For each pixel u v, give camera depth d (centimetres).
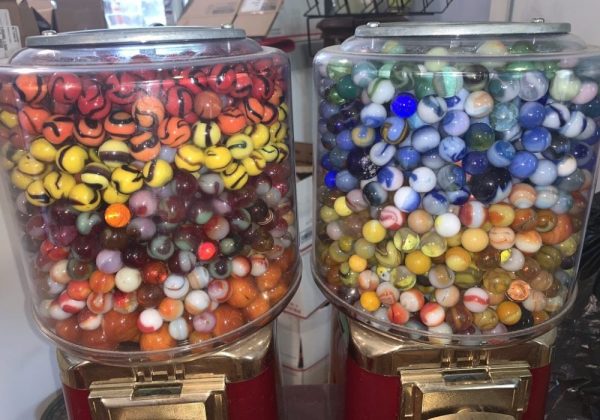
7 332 95
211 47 70
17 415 99
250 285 73
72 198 62
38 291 73
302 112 138
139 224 64
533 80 64
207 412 72
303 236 122
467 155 67
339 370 91
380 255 72
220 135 66
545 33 71
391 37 73
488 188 66
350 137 72
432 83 65
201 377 73
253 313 74
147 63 64
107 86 62
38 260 70
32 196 64
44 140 62
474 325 71
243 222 70
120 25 103
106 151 61
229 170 67
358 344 76
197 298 68
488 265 69
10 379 97
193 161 63
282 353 134
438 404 74
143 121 62
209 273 69
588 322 101
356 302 77
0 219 91
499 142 66
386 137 68
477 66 65
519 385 73
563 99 67
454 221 67
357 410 79
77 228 64
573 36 76
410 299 70
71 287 67
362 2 129
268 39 123
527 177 67
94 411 72
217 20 115
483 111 65
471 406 75
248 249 73
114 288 67
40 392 103
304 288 125
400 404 75
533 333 72
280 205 79
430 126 67
